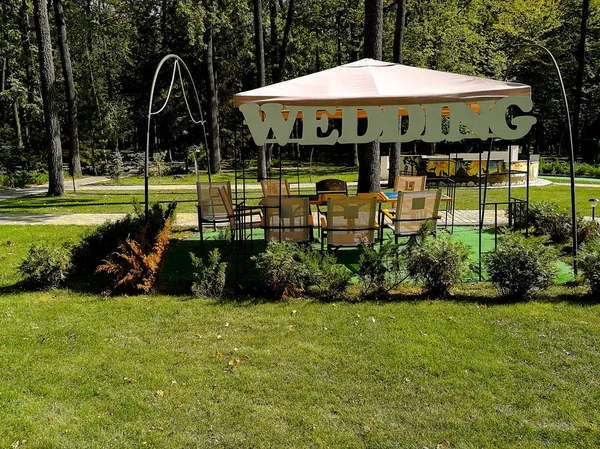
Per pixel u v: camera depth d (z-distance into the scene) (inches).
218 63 1170.6
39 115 1035.9
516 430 107.0
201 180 814.5
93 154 990.4
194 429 109.3
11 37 980.6
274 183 339.3
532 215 304.5
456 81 217.0
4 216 424.8
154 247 211.5
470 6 873.5
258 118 203.0
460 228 331.6
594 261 185.0
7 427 109.7
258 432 107.8
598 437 104.0
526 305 180.9
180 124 1227.2
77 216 425.4
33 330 163.8
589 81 1117.1
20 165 867.4
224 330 163.0
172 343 153.6
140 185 756.0
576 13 1051.3
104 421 112.5
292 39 910.4
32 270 205.5
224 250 277.4
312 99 197.0
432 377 130.2
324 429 108.6
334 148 1536.7
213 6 770.2
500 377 129.3
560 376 129.5
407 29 777.6
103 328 165.6
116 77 1315.2
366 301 188.5
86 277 226.7
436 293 192.1
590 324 161.8
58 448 103.0
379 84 213.9
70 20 984.3
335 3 1027.3
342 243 227.9
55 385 128.1
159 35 1176.2
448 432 106.7
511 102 195.6
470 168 652.7
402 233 240.2
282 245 201.9
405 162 709.9
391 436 105.7
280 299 192.2
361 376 131.2
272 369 135.9
